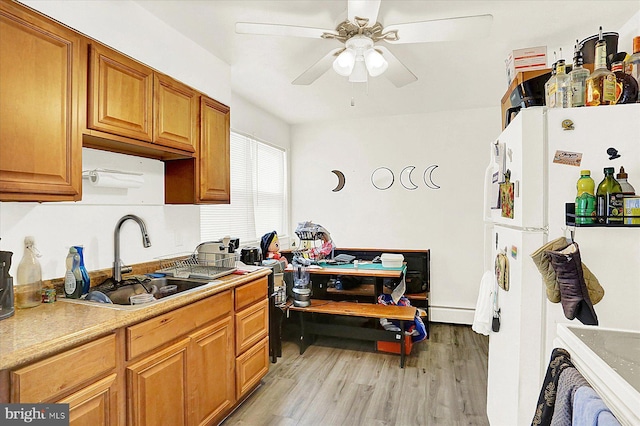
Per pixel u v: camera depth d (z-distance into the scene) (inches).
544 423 35.2
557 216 52.1
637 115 49.8
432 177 163.3
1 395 41.4
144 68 76.5
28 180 54.6
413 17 81.3
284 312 127.5
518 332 54.9
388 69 88.0
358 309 125.3
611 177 48.2
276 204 172.6
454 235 160.9
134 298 68.3
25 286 60.9
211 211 124.6
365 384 103.8
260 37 93.0
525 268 53.4
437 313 162.4
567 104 55.6
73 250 68.7
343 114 166.1
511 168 59.3
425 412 89.3
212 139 100.0
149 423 60.5
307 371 112.5
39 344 45.3
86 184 76.3
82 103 63.1
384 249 165.5
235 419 86.0
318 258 145.6
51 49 57.9
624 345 34.5
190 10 81.0
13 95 52.7
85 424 50.1
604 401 28.5
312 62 108.0
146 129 77.0
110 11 73.5
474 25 66.8
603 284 50.2
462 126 159.0
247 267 105.0
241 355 89.2
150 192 93.6
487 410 80.7
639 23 78.3
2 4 51.3
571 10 78.0
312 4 77.0
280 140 175.3
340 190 177.9
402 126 167.6
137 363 58.8
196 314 72.8
